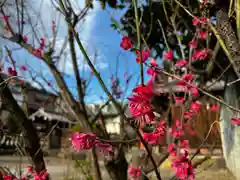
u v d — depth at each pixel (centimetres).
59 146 1232
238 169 630
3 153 767
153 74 213
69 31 195
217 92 539
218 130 381
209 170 652
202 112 358
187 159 206
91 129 203
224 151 712
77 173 516
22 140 286
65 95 212
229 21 175
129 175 239
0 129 298
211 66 291
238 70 167
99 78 134
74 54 203
